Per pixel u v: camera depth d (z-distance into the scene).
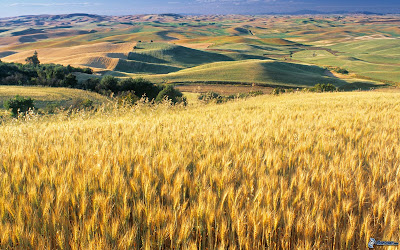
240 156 5.04
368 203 3.48
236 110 15.12
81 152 5.04
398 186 3.71
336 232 3.03
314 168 4.45
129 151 5.09
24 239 2.64
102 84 65.81
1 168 4.21
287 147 5.99
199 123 8.71
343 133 7.21
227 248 2.99
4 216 3.02
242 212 2.95
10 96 46.38
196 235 3.01
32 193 3.28
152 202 3.37
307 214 3.07
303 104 18.11
